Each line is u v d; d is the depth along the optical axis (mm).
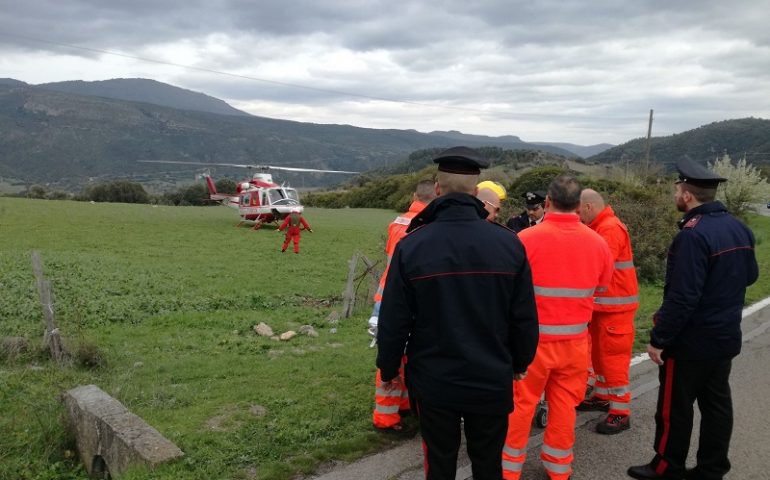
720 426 4133
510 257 3154
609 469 4531
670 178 34938
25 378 6824
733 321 4000
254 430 5082
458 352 3049
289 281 15828
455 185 3248
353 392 6195
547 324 3996
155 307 11414
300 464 4469
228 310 11906
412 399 3312
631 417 5566
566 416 4109
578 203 4027
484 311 3080
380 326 3215
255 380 6781
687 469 4477
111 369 7453
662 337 4000
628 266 5152
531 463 4602
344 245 24641
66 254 17125
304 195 73188
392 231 5340
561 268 3957
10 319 9812
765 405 5824
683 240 3961
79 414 5172
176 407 5895
